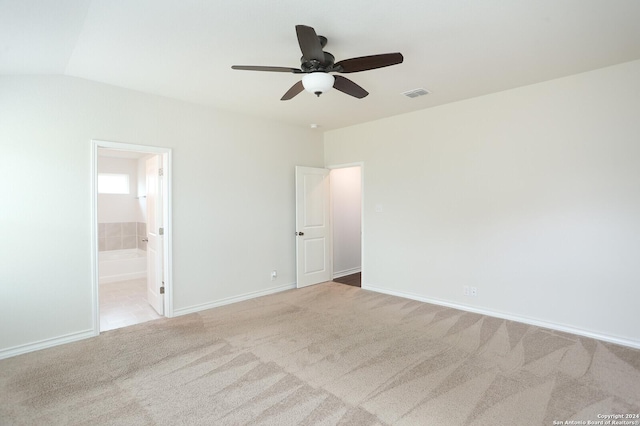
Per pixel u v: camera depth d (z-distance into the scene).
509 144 3.62
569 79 3.23
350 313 3.94
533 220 3.49
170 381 2.47
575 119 3.21
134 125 3.52
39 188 2.99
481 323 3.57
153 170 4.14
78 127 3.18
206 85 3.38
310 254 5.29
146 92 3.59
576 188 3.23
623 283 3.01
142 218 6.30
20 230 2.90
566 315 3.31
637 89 2.90
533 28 2.31
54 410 2.13
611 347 2.96
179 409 2.14
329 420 2.02
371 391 2.32
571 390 2.30
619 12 2.11
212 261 4.18
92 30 2.26
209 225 4.15
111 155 6.03
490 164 3.76
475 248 3.91
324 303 4.34
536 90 3.43
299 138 5.21
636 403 2.15
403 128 4.52
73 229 3.17
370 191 4.95
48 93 3.02
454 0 1.96
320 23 2.21
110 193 6.23
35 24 2.12
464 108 3.94
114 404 2.19
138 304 4.41
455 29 2.31
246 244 4.54
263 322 3.67
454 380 2.45
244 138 4.50
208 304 4.15
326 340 3.18
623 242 3.00
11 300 2.87
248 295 4.56
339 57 2.74
